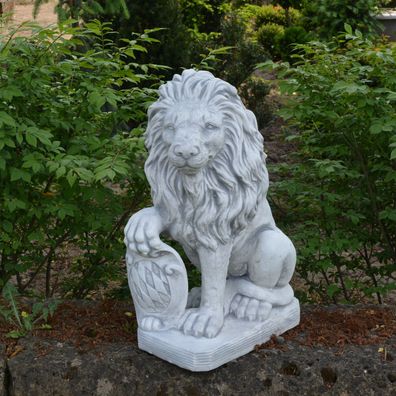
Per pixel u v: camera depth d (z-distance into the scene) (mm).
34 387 2178
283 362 2188
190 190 2049
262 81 7527
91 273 3297
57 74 3354
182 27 6398
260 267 2244
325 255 3209
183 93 1996
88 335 2424
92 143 2748
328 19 8875
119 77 3234
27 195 2812
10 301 2609
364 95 2746
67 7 4727
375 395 2131
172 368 2156
